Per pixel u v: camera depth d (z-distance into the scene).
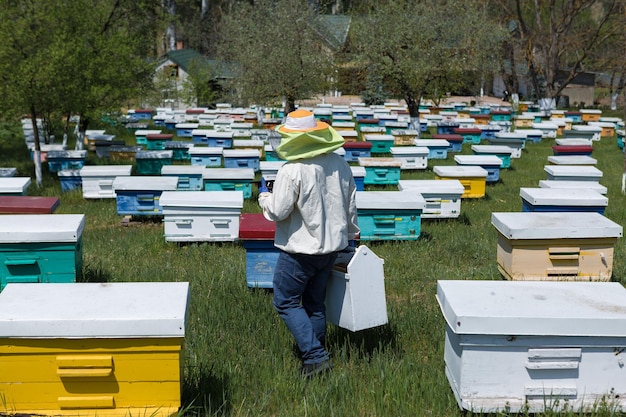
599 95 56.47
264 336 5.44
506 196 12.91
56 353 3.74
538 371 3.95
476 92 52.03
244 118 27.80
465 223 10.42
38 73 12.99
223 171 11.35
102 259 8.30
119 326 3.70
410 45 20.64
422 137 22.27
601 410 3.91
